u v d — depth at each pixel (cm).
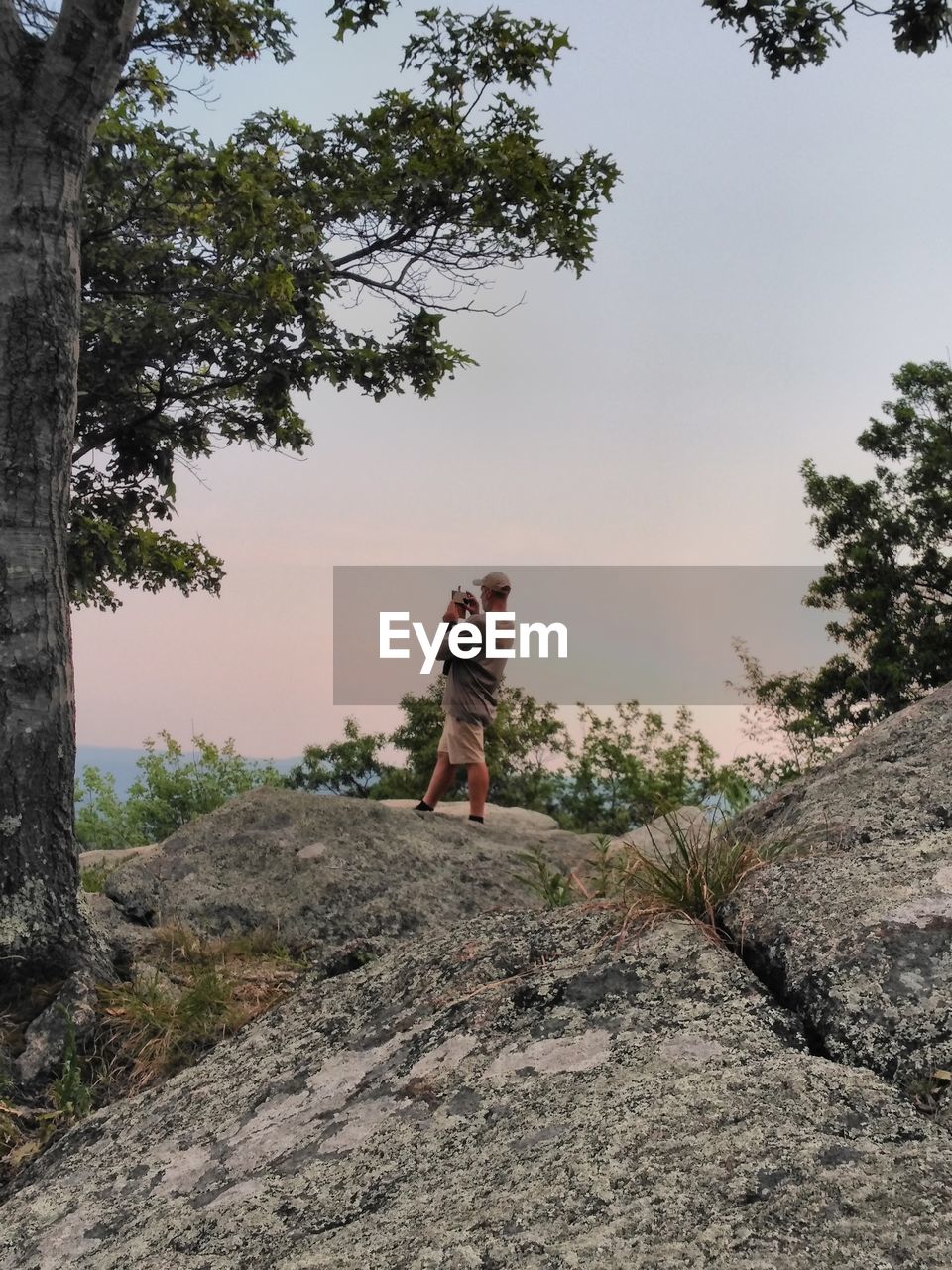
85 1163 228
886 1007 169
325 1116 195
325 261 911
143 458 1054
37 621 437
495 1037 199
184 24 845
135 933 517
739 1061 163
